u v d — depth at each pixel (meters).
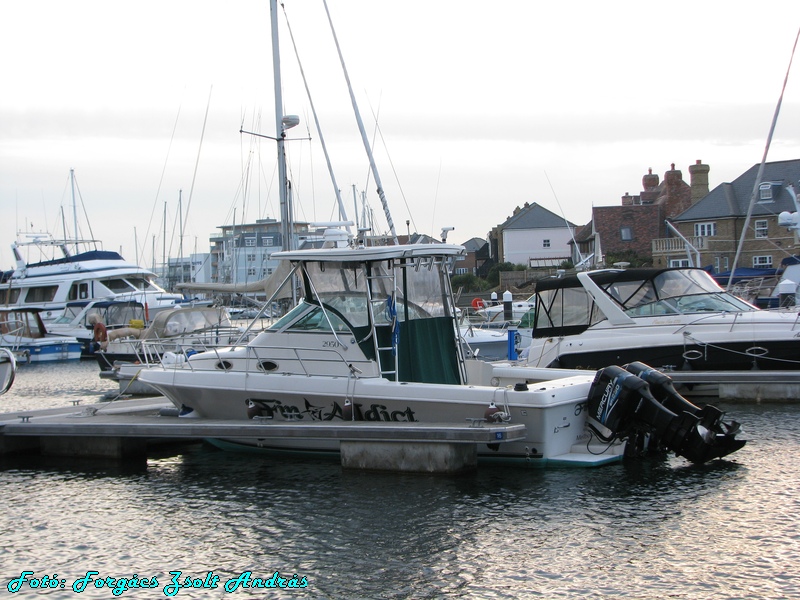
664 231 60.75
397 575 8.74
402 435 11.92
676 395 12.09
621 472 11.93
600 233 61.25
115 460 14.12
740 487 11.16
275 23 23.66
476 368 14.17
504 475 11.92
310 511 10.81
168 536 10.20
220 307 28.17
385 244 15.80
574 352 18.70
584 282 19.00
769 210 50.53
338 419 12.95
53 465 13.98
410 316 13.19
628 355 18.34
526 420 11.95
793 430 14.54
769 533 9.46
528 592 8.22
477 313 36.12
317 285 13.31
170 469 13.41
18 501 11.88
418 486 11.57
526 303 35.22
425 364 13.24
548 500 10.82
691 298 18.72
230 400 13.69
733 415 16.08
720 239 51.84
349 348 12.97
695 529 9.66
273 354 13.45
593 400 12.30
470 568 8.82
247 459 13.83
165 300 42.66
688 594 8.03
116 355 28.33
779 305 26.23
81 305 41.91
